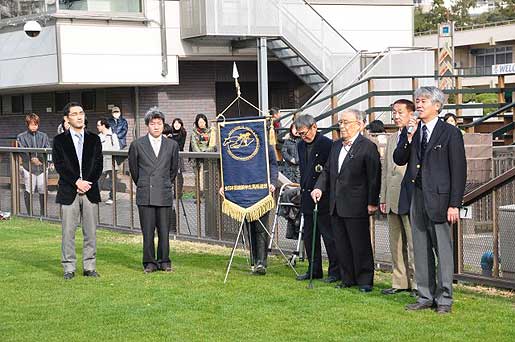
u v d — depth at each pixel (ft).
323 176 32.55
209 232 44.57
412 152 28.19
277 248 39.32
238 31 73.15
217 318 27.53
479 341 24.26
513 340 24.32
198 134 56.75
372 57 74.02
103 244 44.75
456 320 26.61
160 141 36.06
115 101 77.77
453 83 72.28
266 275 34.91
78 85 72.59
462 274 31.91
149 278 34.58
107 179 51.11
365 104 70.54
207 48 77.05
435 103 27.32
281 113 70.59
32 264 38.40
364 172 31.14
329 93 71.87
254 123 34.96
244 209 34.65
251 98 84.58
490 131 63.41
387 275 34.60
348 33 84.33
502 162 41.96
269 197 34.73
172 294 31.30
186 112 79.82
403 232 30.66
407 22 86.69
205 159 44.19
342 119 31.37
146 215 35.88
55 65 70.85
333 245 33.04
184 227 46.14
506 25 189.26
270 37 74.54
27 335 25.94
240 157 34.81
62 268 37.24
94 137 35.14
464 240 31.94
